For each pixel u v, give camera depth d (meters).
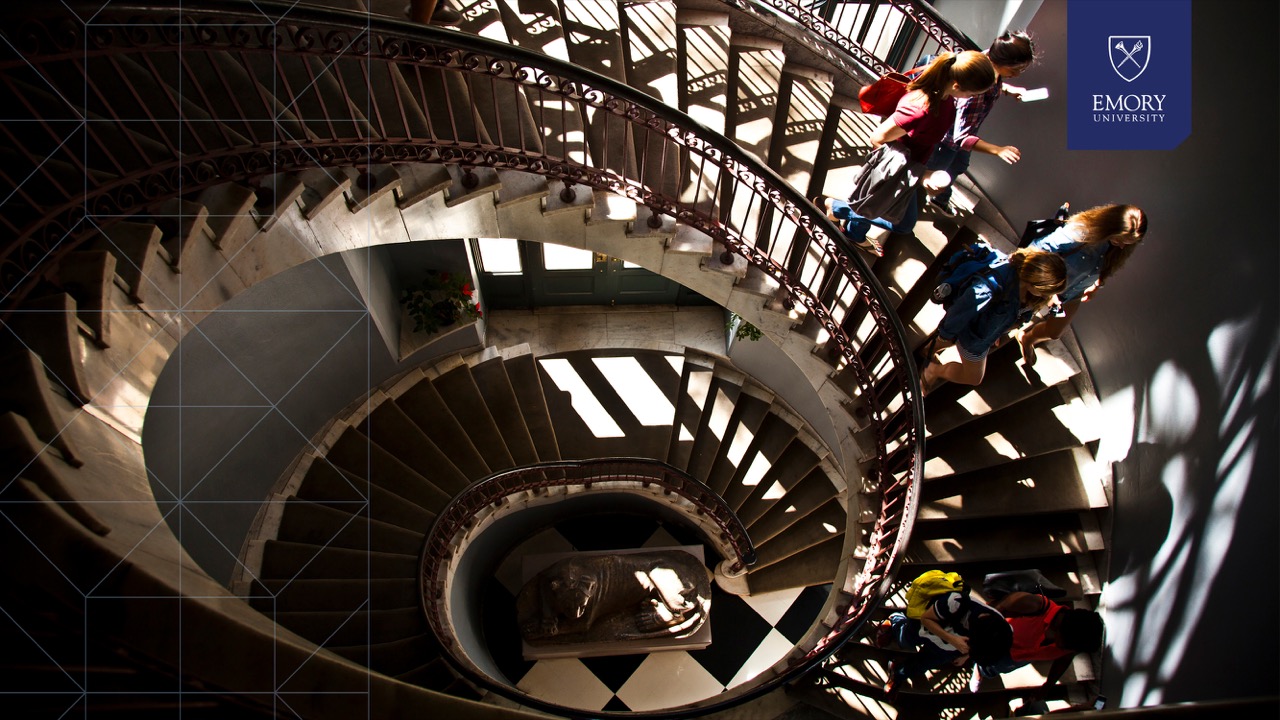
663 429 8.76
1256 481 3.80
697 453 8.74
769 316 5.93
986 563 5.87
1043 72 4.98
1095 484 5.54
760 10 5.89
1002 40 4.29
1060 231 4.32
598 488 8.59
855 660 6.08
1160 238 4.41
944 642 5.03
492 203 5.21
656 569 8.59
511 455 8.21
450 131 4.77
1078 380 5.63
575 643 8.48
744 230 5.32
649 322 9.57
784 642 8.85
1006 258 4.44
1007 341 5.21
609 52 5.66
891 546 5.80
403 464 7.54
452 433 8.12
